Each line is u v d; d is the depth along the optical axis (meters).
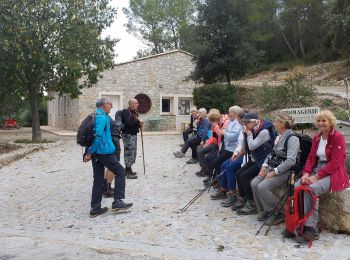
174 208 6.52
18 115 32.22
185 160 11.00
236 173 6.13
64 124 25.64
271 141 5.86
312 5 35.56
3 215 6.76
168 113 23.06
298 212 4.81
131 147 8.84
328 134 4.96
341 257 4.27
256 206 5.90
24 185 8.95
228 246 4.75
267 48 38.84
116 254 4.61
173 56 22.89
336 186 4.83
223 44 19.72
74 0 15.20
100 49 15.95
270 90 16.33
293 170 5.41
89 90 21.22
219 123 8.43
